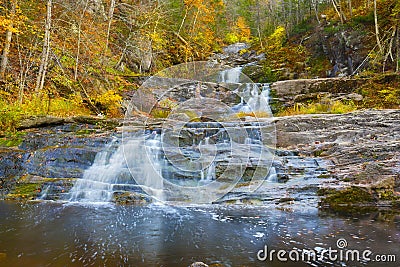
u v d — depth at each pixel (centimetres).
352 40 1588
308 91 1260
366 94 1141
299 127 755
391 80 1153
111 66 1373
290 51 1994
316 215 412
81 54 1217
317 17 2138
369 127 729
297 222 383
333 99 1148
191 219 398
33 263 264
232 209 442
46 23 950
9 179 548
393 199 452
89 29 1260
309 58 1833
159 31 1838
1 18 866
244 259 276
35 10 1111
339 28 1723
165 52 1859
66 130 759
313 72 1744
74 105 1012
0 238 325
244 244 312
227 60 2281
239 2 3112
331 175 521
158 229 357
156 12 1672
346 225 370
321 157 612
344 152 598
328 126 767
